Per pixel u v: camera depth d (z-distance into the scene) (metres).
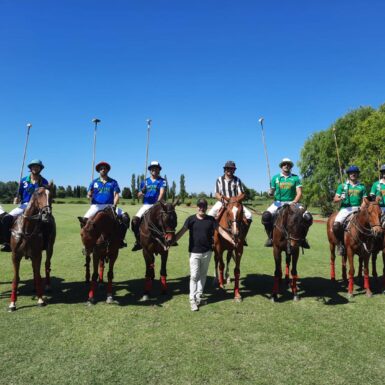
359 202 8.55
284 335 5.70
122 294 7.99
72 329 5.92
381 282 9.10
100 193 8.09
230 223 7.23
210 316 6.58
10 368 4.64
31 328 5.95
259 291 8.29
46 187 7.21
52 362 4.80
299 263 11.35
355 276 9.79
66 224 22.81
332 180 43.47
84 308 6.99
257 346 5.30
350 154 41.38
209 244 7.13
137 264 11.23
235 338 5.59
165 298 7.70
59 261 11.47
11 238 6.99
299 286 8.70
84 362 4.81
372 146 34.78
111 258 7.45
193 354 5.05
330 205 33.97
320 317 6.52
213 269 10.69
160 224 7.29
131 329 5.94
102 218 7.14
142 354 5.04
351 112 43.28
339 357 4.96
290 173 8.37
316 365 4.74
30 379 4.39
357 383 4.32
